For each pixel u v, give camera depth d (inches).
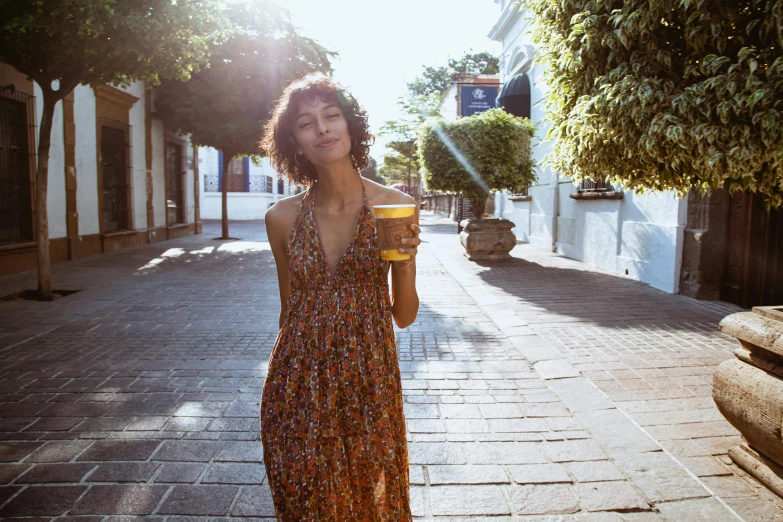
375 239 69.2
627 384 162.9
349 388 67.1
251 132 573.9
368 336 68.4
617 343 205.3
